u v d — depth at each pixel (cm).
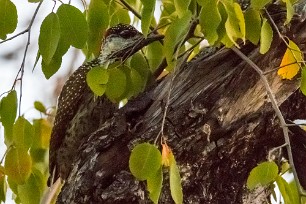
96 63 588
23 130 560
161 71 579
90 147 570
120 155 568
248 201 571
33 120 592
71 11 554
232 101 566
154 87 574
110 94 566
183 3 557
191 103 566
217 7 555
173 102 567
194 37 571
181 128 566
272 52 566
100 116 586
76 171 571
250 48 567
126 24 589
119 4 589
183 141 566
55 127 588
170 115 567
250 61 562
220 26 558
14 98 560
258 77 566
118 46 586
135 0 590
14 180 562
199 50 584
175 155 566
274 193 572
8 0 557
